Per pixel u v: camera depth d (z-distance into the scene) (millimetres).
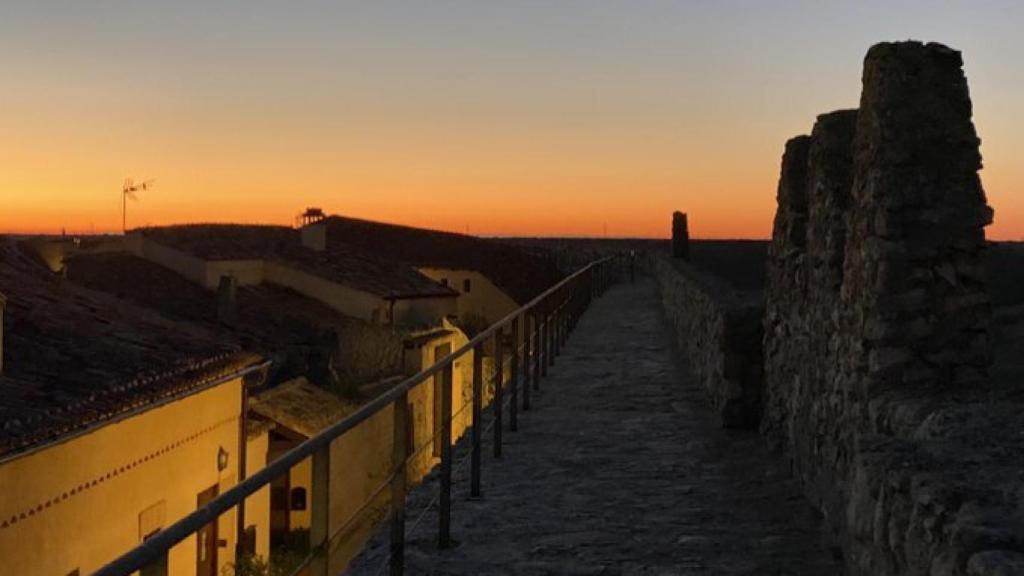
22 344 12203
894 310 5410
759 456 8758
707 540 6438
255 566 15578
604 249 56969
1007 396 4898
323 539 3945
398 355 27406
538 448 9445
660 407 11562
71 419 10383
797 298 7711
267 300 29359
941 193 5492
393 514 5316
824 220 6715
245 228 34500
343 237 51031
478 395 7652
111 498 12039
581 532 6664
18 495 9930
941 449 3908
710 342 11617
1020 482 3352
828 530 6215
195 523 2631
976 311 5414
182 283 29000
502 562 6055
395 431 5297
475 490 7645
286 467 3363
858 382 5652
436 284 36812
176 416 13953
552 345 15484
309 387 22844
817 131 7047
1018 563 2645
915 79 5633
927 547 3246
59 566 10781
